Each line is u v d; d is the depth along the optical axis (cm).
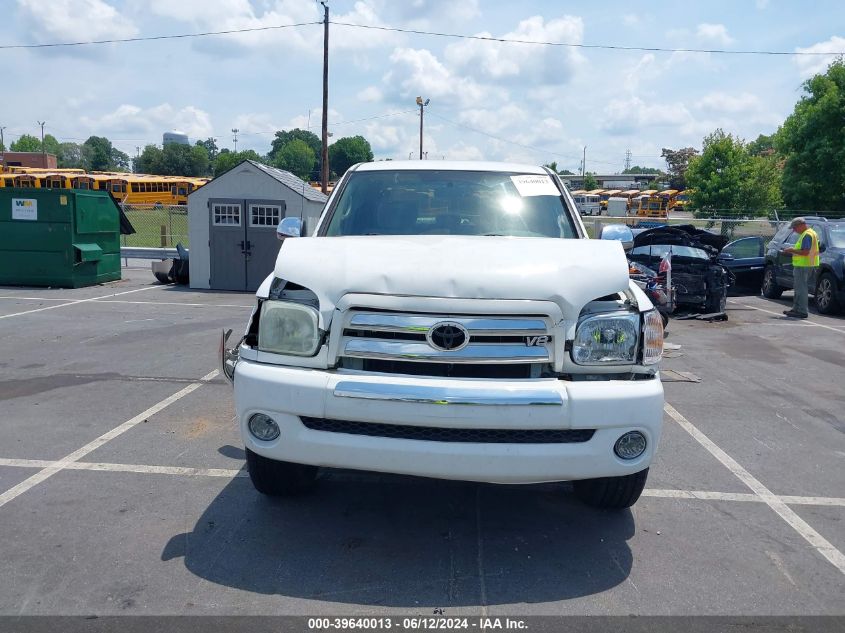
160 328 1056
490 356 346
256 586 342
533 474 343
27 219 1528
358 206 494
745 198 3050
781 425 643
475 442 341
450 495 459
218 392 693
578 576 360
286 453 356
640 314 367
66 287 1553
